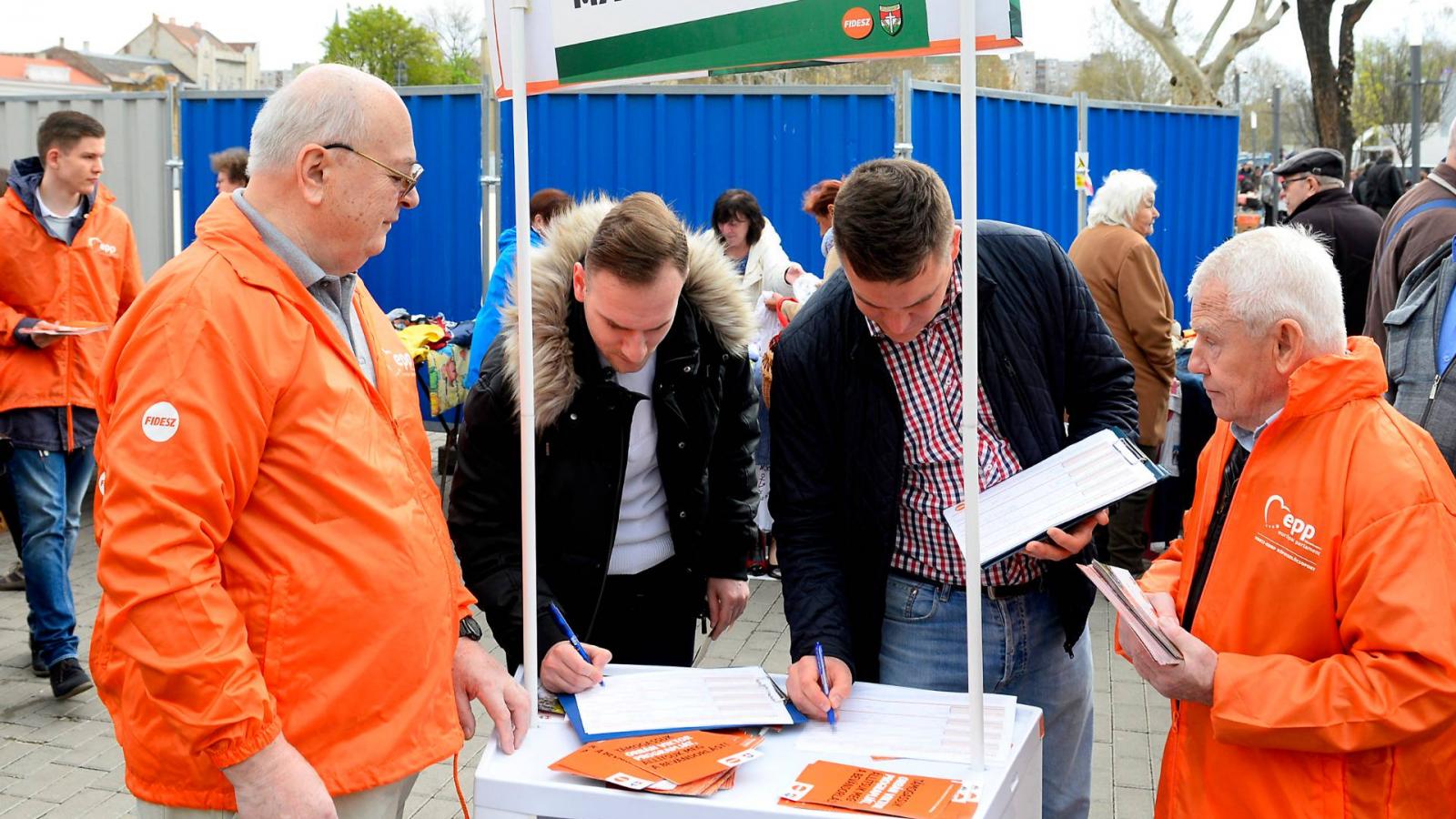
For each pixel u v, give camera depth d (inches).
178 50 2300.7
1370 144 1153.4
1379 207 374.0
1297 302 71.1
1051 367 92.4
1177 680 71.7
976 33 65.9
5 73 1796.3
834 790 68.1
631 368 91.4
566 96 277.7
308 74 73.2
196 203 312.7
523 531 79.7
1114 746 159.8
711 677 86.5
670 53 72.9
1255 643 73.1
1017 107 307.0
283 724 69.8
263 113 73.6
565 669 83.8
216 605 65.8
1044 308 91.1
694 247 97.2
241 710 65.2
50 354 173.5
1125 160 365.1
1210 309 74.0
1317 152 241.8
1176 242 397.4
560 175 280.7
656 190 279.1
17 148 324.2
